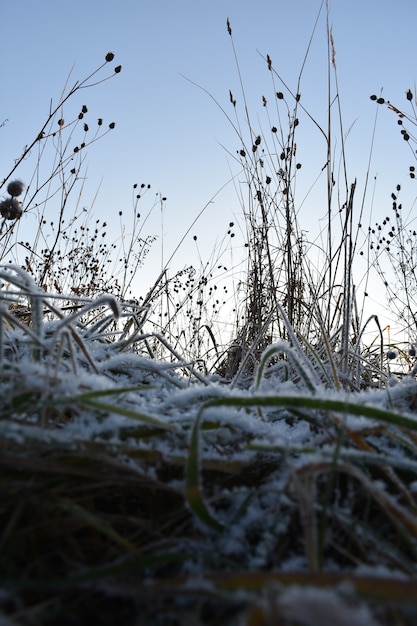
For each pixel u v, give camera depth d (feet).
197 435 0.85
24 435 0.83
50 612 0.66
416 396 1.39
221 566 0.79
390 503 0.80
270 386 1.67
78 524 0.81
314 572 0.62
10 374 0.95
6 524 0.81
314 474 0.84
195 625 0.61
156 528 0.88
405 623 0.63
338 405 0.91
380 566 0.70
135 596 0.67
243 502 0.85
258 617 0.54
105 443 0.90
